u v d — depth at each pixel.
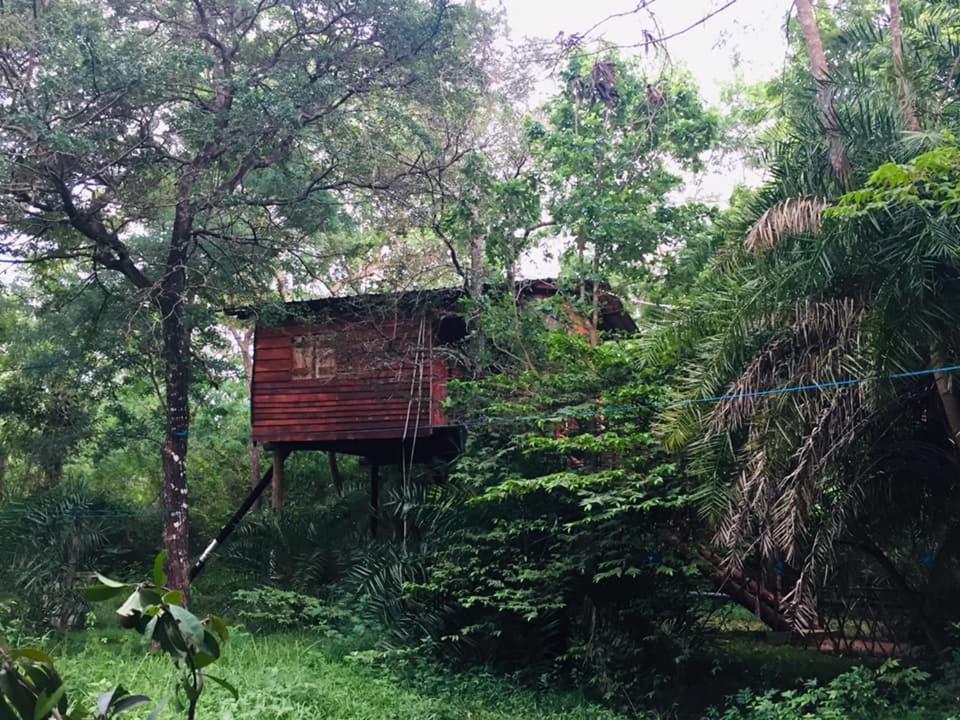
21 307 18.88
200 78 12.19
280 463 16.14
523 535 11.64
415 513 13.27
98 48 11.20
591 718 9.83
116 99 11.51
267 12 13.52
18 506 15.99
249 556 16.16
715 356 9.08
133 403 21.83
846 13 12.13
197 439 21.69
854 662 11.66
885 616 12.23
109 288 16.70
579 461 11.72
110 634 12.32
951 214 7.57
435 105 13.38
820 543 8.77
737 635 14.29
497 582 11.12
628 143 15.49
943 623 10.71
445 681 10.78
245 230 15.94
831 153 8.87
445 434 15.45
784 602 9.02
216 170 13.31
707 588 11.54
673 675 10.90
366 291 15.29
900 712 8.85
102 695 2.62
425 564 12.58
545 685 10.94
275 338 15.36
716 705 10.48
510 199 13.76
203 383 19.34
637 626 11.00
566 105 15.86
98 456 18.98
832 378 8.40
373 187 13.71
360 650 11.71
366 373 14.86
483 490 11.96
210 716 7.77
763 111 17.23
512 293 13.84
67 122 11.43
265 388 15.21
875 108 8.91
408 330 14.91
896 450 9.41
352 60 13.05
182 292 13.89
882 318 8.05
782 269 8.66
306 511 17.38
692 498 9.34
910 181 7.37
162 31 13.27
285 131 12.21
